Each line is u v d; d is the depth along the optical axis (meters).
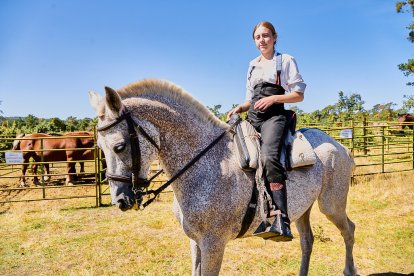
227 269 4.03
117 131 2.05
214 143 2.40
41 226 6.14
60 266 4.34
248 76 2.85
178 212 2.50
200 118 2.43
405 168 10.91
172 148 2.29
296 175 2.72
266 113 2.58
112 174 2.08
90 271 4.09
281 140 2.51
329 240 4.91
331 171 3.08
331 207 3.15
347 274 3.37
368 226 5.43
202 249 2.32
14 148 10.35
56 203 8.09
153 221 6.28
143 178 2.15
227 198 2.32
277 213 2.35
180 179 2.30
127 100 2.17
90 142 10.92
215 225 2.30
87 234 5.59
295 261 4.23
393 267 3.93
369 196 7.42
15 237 5.52
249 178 2.43
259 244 4.80
